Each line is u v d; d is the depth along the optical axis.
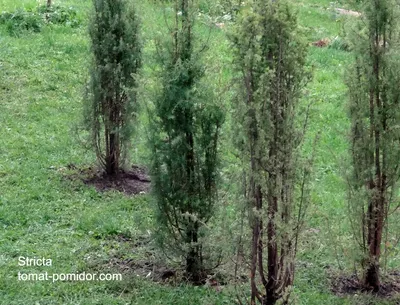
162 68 5.57
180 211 5.62
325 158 8.84
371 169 5.53
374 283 5.72
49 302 5.23
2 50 11.83
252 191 4.64
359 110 5.58
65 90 10.71
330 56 13.65
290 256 4.79
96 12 7.67
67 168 8.09
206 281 5.28
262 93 4.53
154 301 5.30
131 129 7.83
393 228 6.09
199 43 5.64
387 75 5.41
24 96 10.30
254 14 4.47
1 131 8.98
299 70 4.70
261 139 4.54
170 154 5.52
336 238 6.07
